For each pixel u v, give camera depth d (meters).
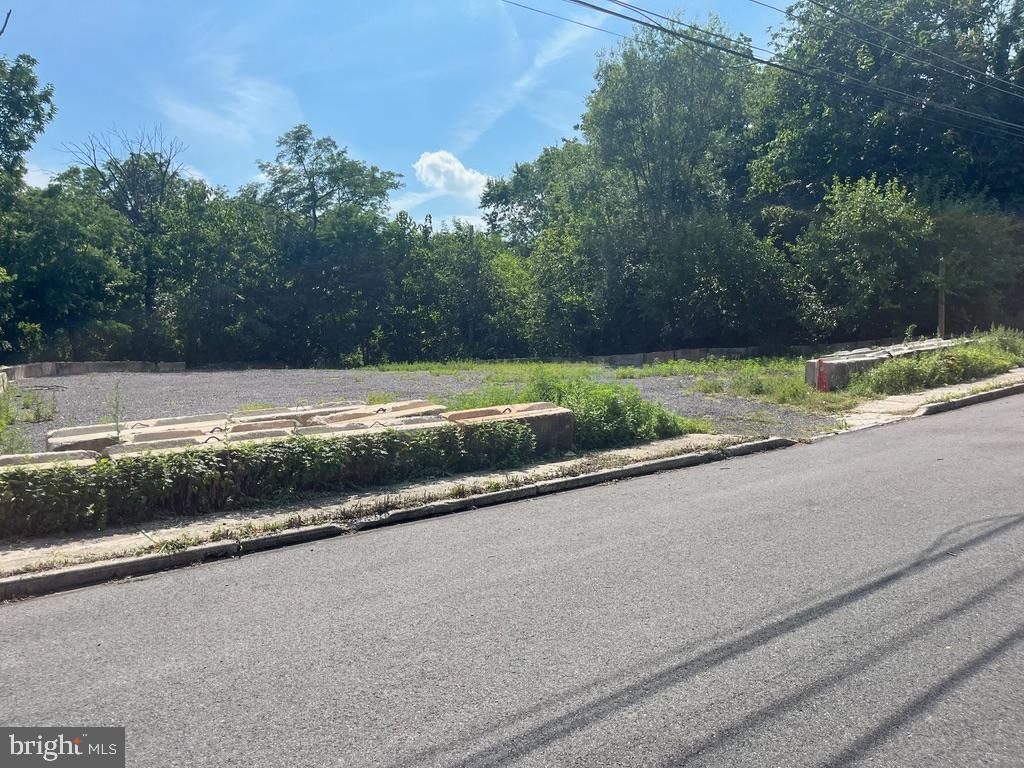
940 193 28.58
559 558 5.90
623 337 37.06
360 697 3.76
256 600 5.20
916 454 9.69
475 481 8.66
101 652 4.39
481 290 43.94
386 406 11.16
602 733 3.39
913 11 30.84
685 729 3.41
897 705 3.58
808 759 3.18
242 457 7.70
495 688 3.81
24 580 5.58
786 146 34.47
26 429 11.89
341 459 8.24
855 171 32.84
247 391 17.78
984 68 30.52
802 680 3.82
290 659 4.20
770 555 5.77
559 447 10.33
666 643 4.27
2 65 33.66
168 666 4.16
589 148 36.56
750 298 31.06
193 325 39.62
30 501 6.63
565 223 40.22
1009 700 3.61
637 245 35.38
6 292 32.38
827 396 15.24
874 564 5.47
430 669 4.03
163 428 9.36
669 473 9.47
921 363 16.70
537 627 4.54
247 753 3.29
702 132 34.59
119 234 37.47
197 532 6.72
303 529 6.87
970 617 4.52
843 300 28.80
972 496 7.32
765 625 4.47
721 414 13.64
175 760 3.25
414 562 5.96
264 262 42.16
